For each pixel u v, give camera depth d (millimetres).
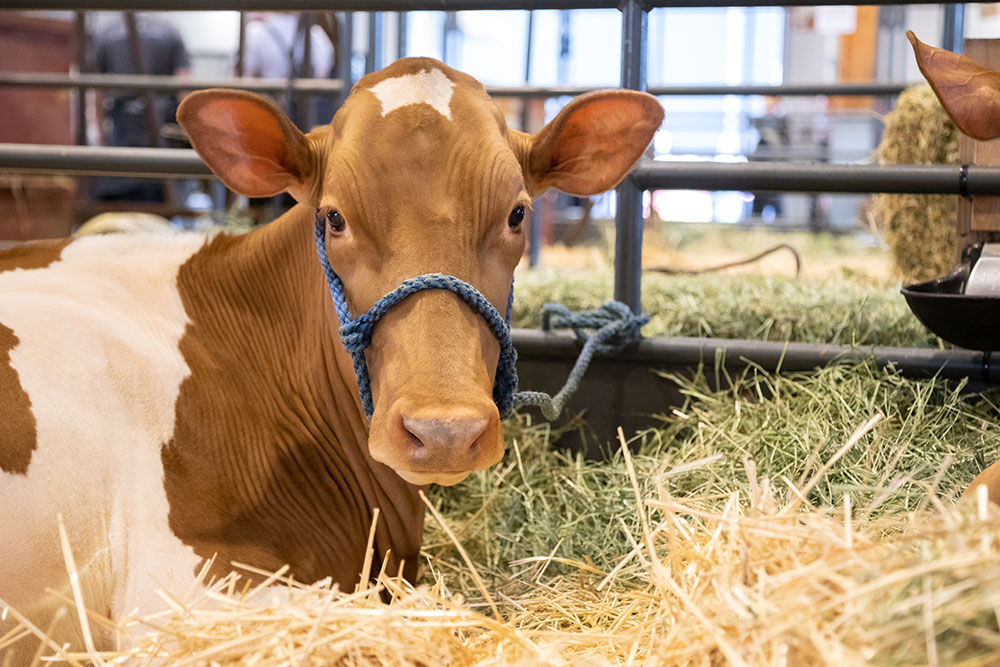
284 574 2131
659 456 2811
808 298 3566
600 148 2299
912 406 2607
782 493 2357
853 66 12094
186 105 2084
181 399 2172
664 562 1900
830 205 12336
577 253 7953
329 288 2178
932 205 4055
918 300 2482
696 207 12133
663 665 1496
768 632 1296
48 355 2064
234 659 1567
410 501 2393
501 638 1685
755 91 5535
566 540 2496
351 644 1520
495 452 1791
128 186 7863
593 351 2971
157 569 1992
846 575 1382
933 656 1170
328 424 2322
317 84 5250
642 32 2971
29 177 6594
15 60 9172
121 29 8133
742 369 2973
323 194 2010
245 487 2176
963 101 2172
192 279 2361
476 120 2000
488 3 3018
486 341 1932
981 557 1256
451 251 1900
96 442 2029
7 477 1896
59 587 1931
